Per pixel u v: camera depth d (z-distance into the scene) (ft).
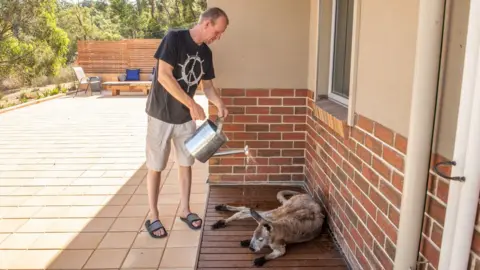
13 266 8.08
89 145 17.98
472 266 4.27
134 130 21.13
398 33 5.71
